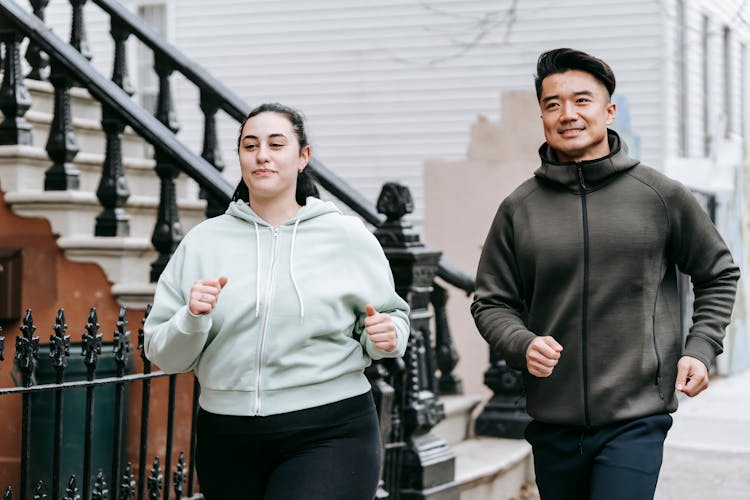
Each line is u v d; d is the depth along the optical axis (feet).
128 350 15.84
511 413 24.49
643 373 12.26
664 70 48.70
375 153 52.65
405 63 52.19
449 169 33.40
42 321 20.61
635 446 12.12
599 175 12.59
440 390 25.21
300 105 53.42
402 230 19.62
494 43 50.96
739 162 54.13
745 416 36.52
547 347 11.89
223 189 19.79
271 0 53.57
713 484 25.48
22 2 52.95
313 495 11.34
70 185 20.83
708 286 12.69
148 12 55.57
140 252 20.65
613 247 12.38
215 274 11.85
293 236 11.87
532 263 12.82
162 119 24.07
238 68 54.03
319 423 11.62
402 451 19.11
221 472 11.85
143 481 16.16
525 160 32.89
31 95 25.80
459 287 24.03
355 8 52.65
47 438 19.34
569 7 49.96
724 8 45.70
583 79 12.72
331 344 11.77
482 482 21.27
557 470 12.71
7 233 20.89
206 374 11.82
